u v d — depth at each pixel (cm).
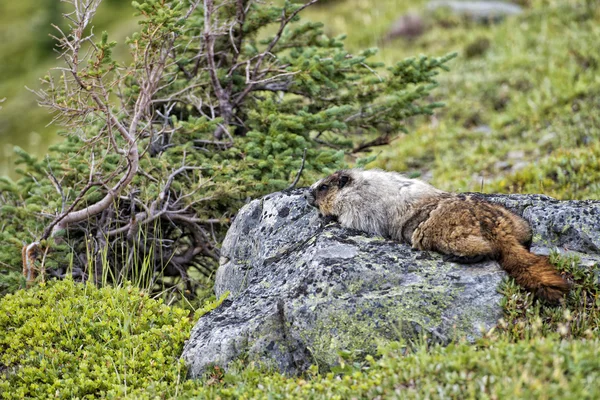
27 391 1579
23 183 2464
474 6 6019
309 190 1959
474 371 1297
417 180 1859
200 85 2473
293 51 2570
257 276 1844
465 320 1523
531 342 1334
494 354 1314
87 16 1903
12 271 2177
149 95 2114
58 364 1653
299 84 2461
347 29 6469
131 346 1673
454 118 4275
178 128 2253
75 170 2270
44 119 8056
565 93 3897
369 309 1570
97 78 1920
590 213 1728
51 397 1549
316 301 1602
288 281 1717
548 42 4734
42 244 2078
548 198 1852
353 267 1655
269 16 2512
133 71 2055
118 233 2267
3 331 1784
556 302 1538
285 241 1917
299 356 1565
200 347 1622
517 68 4538
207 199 2228
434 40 5688
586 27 4781
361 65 2519
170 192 2336
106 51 1891
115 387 1542
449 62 5138
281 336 1596
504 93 4297
